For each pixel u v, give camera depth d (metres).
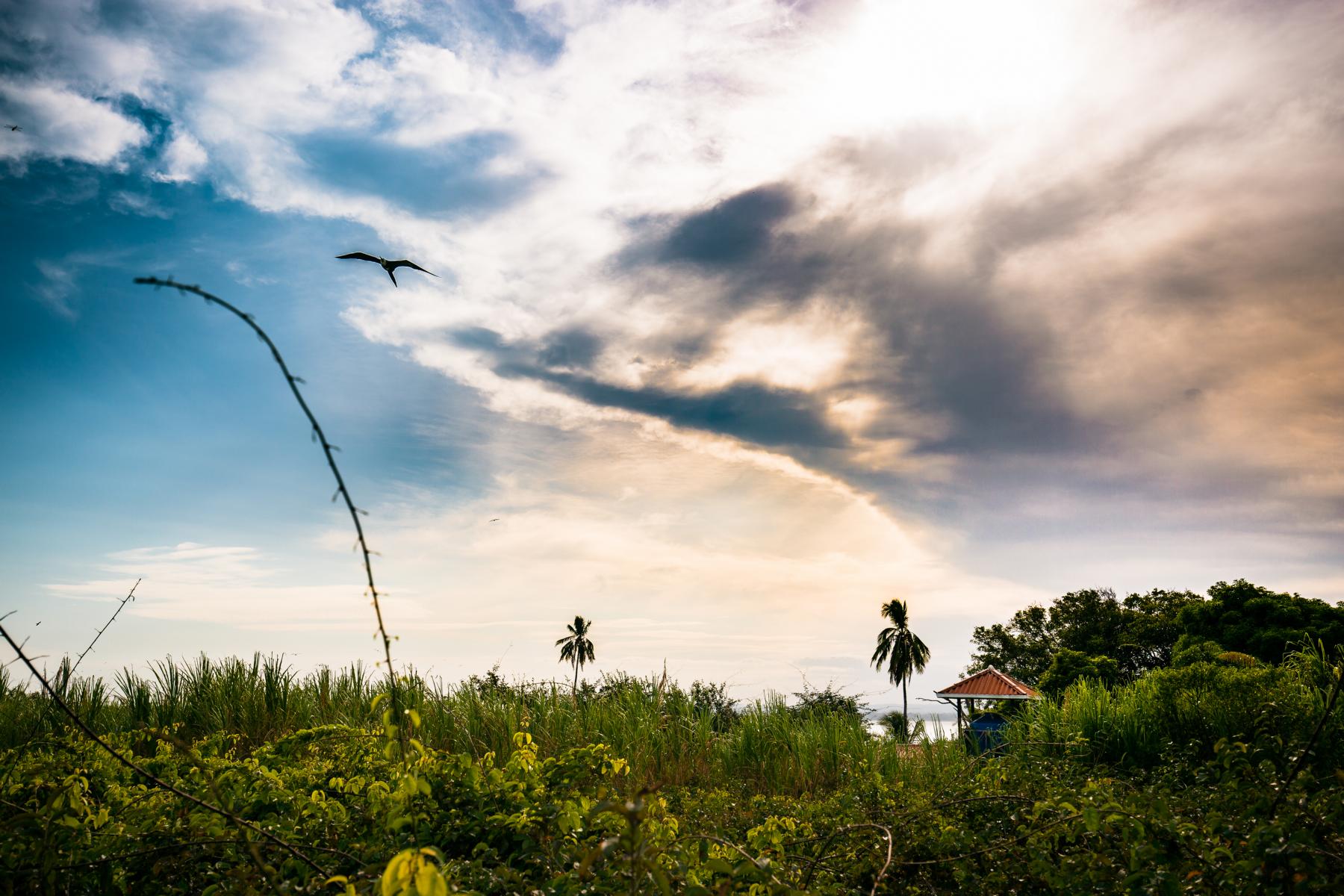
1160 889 2.75
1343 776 3.16
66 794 3.08
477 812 3.52
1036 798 5.37
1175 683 9.76
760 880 2.63
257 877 2.73
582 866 2.05
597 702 11.09
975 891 3.75
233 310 2.07
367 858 3.12
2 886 2.76
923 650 62.56
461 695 10.46
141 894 2.97
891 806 5.65
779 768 9.77
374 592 2.29
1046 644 47.94
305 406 2.18
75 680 8.18
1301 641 26.80
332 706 10.23
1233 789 4.02
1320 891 2.61
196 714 9.99
